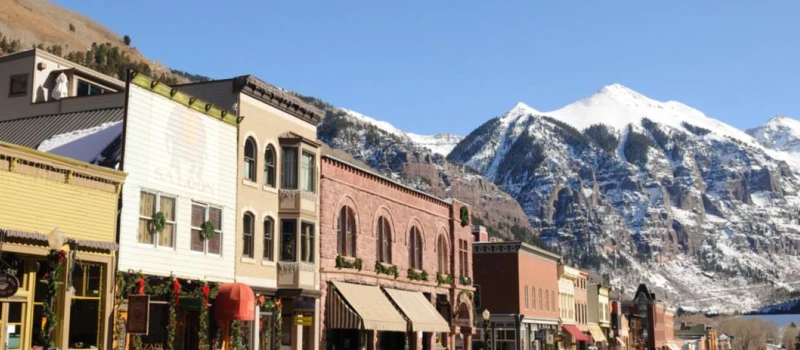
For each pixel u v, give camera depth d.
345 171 44.44
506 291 69.44
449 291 57.03
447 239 57.62
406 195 51.69
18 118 36.72
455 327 57.06
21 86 38.38
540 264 76.44
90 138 32.03
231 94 37.00
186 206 33.03
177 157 32.72
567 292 85.88
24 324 26.17
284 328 39.94
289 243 39.34
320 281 41.19
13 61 38.75
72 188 27.53
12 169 25.44
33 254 25.97
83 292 28.45
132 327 28.53
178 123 32.88
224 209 35.34
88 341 28.44
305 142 40.19
